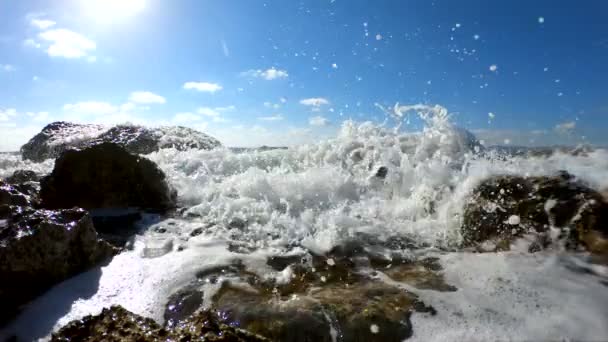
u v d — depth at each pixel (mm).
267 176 5523
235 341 1989
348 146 6410
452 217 3934
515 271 2938
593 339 2148
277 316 2469
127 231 4074
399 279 2971
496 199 3820
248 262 3285
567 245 3271
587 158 4484
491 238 3574
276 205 4742
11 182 6293
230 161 6836
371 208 4562
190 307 2633
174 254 3451
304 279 3000
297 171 6047
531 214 3592
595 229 3299
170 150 7523
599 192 3629
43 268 2881
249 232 4016
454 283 2869
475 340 2225
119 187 4922
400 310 2535
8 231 2924
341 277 3031
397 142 6105
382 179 5238
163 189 5035
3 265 2715
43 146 10203
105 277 3041
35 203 4473
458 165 4844
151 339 1958
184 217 4547
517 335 2229
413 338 2307
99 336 2031
